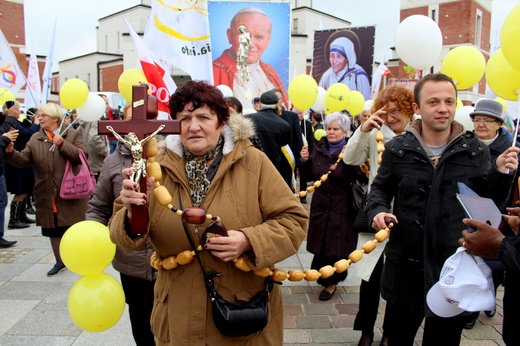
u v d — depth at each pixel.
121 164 2.65
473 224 1.91
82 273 2.00
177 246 1.88
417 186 2.33
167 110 3.95
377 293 3.30
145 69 3.84
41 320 3.81
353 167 4.11
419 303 2.38
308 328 3.71
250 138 2.25
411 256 2.37
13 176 6.88
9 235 6.55
